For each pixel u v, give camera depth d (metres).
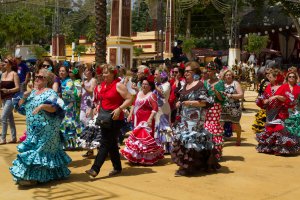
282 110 9.66
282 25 44.31
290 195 6.51
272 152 9.73
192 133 7.52
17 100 8.00
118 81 7.36
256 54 43.94
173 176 7.58
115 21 27.17
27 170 6.73
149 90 8.68
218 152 8.73
